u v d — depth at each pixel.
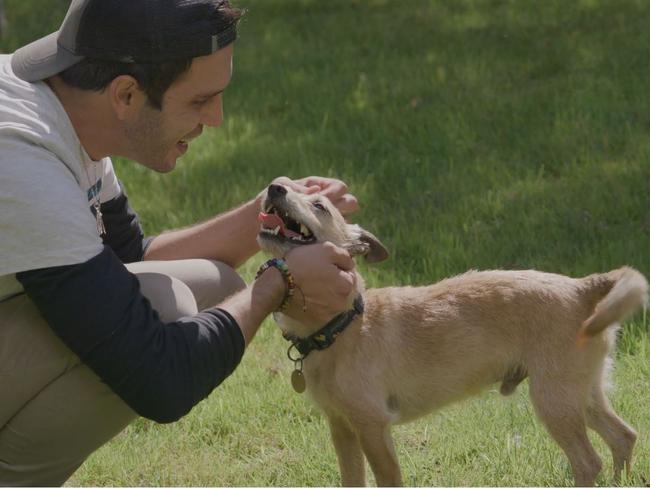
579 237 7.42
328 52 13.18
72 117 3.78
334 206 5.05
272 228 4.77
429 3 15.59
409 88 11.06
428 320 4.96
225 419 5.57
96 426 3.91
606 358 5.05
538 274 5.08
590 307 4.91
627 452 4.94
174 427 5.57
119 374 3.55
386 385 4.88
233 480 5.05
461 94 10.67
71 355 3.77
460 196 8.38
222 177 9.29
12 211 3.43
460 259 7.23
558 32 12.73
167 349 3.62
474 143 9.38
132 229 4.86
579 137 9.14
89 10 3.64
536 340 4.89
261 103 11.34
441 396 5.02
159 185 9.26
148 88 3.71
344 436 4.88
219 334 3.76
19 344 3.75
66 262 3.46
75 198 3.55
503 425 5.32
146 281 4.07
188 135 3.92
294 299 4.04
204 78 3.77
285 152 9.72
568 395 4.84
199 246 4.92
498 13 14.27
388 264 7.34
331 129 10.23
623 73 10.61
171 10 3.64
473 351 4.96
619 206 7.79
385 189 8.75
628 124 9.16
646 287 4.49
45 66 3.73
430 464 5.09
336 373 4.74
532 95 10.32
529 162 8.87
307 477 5.03
